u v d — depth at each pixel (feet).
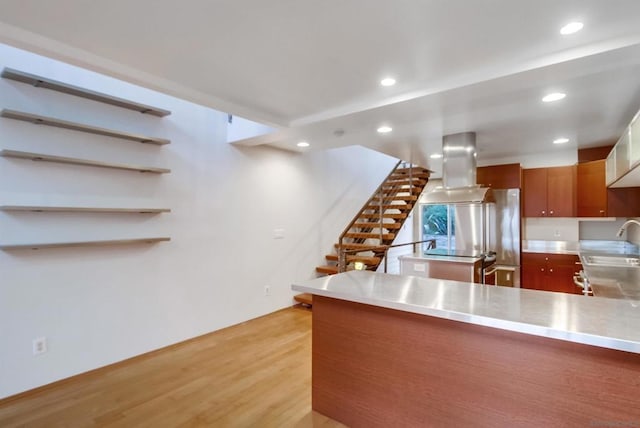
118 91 10.41
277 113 10.92
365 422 6.84
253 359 10.71
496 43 6.61
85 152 9.65
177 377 9.49
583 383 4.65
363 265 16.76
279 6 5.51
